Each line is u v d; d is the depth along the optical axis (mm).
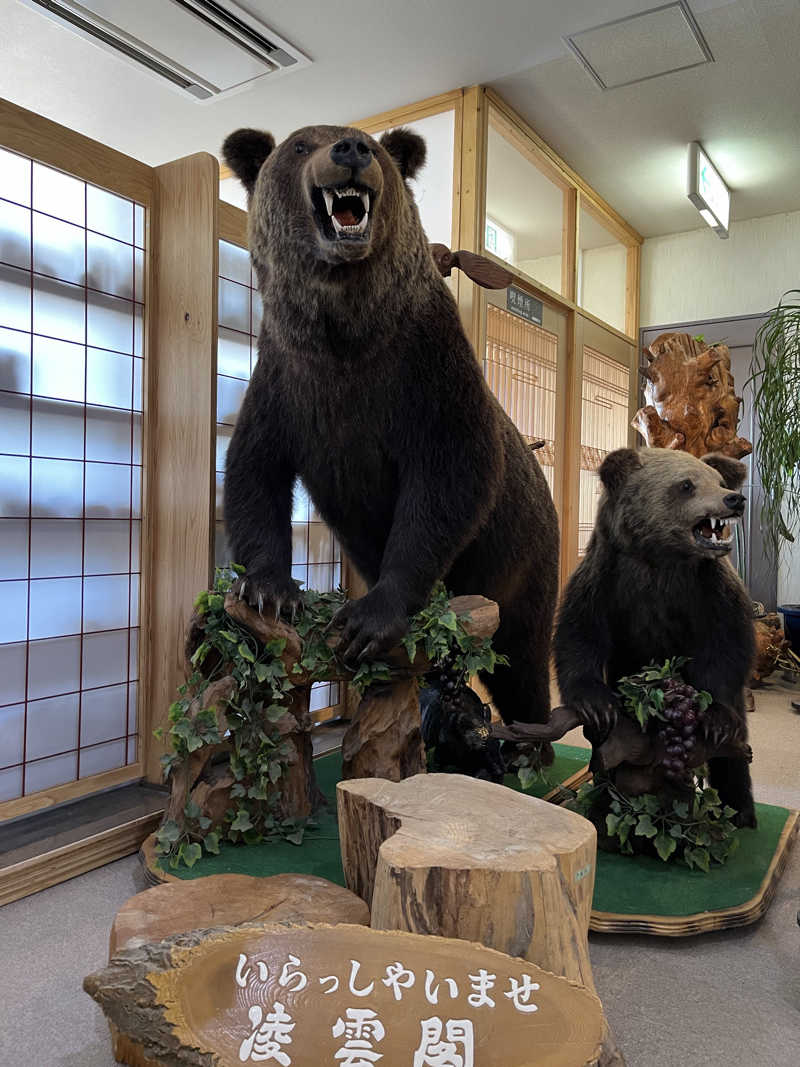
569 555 5707
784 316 4691
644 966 2127
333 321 2205
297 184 2129
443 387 2398
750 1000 1981
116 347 3037
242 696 2574
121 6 3799
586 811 2857
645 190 5918
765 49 4191
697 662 2678
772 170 5578
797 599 6508
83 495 2945
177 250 3098
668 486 2572
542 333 5332
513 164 5312
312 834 2684
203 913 1886
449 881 1580
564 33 4055
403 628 2383
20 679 2773
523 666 3391
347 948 1533
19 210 2695
